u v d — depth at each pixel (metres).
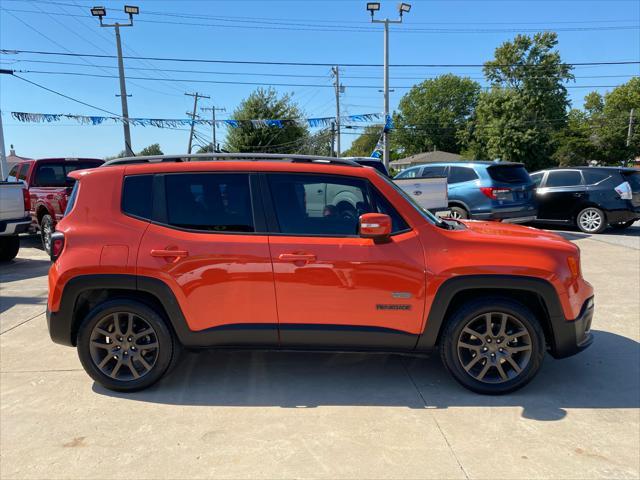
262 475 2.66
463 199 10.52
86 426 3.18
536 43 53.53
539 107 51.81
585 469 2.71
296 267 3.45
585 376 3.91
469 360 3.59
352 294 3.47
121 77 25.64
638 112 54.81
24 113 18.14
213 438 3.03
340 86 38.22
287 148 41.91
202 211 3.59
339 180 3.61
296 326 3.52
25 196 8.65
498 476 2.65
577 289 3.51
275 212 3.57
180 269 3.48
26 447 2.94
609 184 11.69
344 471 2.70
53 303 3.58
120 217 3.60
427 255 3.46
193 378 3.90
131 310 3.57
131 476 2.66
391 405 3.44
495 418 3.26
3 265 8.77
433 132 77.75
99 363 3.64
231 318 3.53
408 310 3.47
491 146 52.06
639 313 5.55
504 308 3.46
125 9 24.94
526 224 13.80
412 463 2.77
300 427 3.15
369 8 23.45
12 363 4.22
